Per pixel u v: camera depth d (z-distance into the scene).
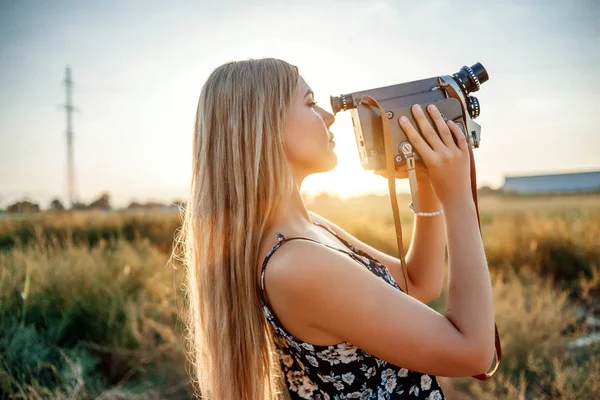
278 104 1.12
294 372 1.14
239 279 1.11
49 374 3.21
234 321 1.13
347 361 1.01
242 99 1.13
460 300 0.96
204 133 1.17
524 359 3.48
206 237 1.16
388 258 1.47
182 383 3.29
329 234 1.31
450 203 1.07
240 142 1.12
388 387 1.06
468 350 0.91
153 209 9.90
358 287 0.92
